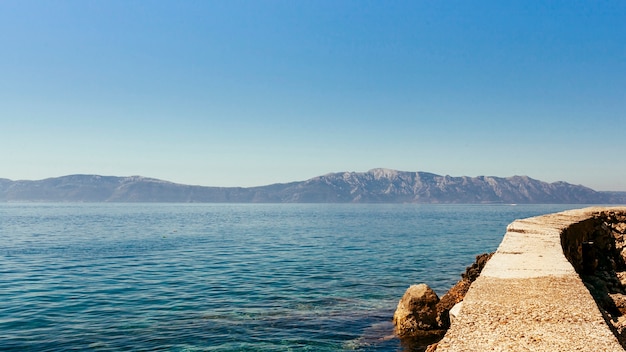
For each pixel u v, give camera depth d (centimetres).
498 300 724
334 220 14925
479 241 6738
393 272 3731
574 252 1788
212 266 4059
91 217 16200
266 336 1973
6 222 12094
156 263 4241
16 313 2312
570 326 593
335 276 3525
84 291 2889
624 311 1338
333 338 1945
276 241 6762
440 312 1983
